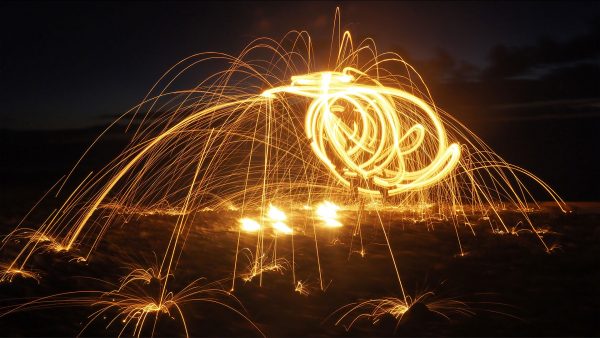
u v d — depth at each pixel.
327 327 3.49
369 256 5.25
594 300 3.95
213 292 4.08
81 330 3.29
